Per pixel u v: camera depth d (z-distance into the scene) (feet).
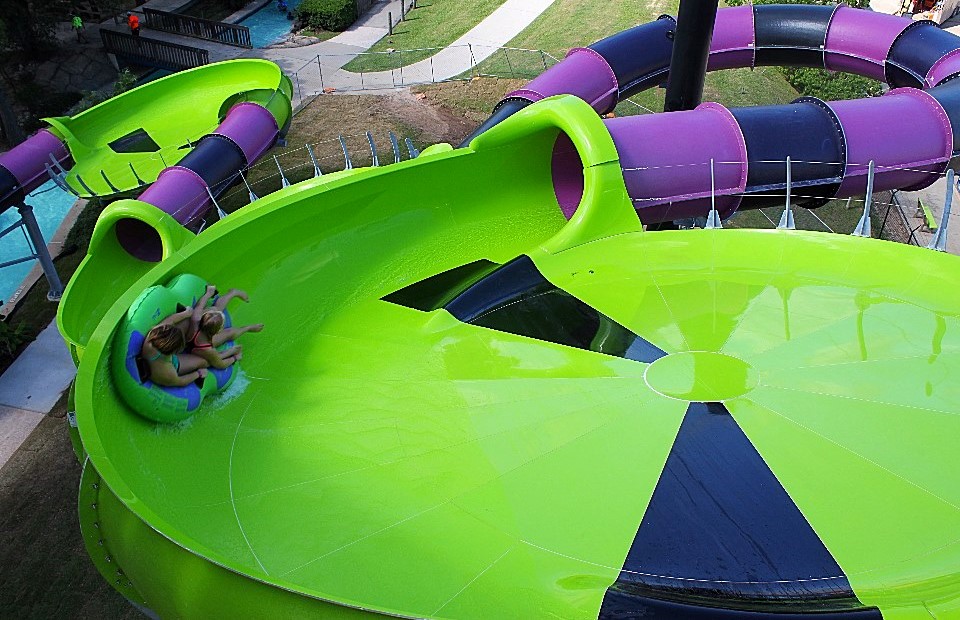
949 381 27.40
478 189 42.57
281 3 135.64
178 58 118.32
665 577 21.33
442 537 23.06
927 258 33.19
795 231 35.83
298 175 91.71
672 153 42.88
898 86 64.49
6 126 100.58
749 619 19.34
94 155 70.38
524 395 28.84
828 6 67.46
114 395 26.84
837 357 28.94
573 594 20.59
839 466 24.40
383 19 133.28
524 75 111.04
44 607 45.42
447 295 36.42
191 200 60.08
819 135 44.27
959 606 18.94
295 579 22.02
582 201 38.24
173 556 21.33
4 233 69.41
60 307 48.42
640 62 65.05
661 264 35.40
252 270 35.42
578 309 33.22
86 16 129.29
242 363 31.89
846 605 19.72
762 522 22.71
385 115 102.53
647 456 25.29
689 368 29.04
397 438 27.50
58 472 54.70
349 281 37.42
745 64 70.08
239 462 27.09
